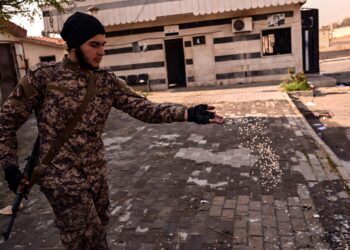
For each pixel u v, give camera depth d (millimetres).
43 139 2420
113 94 2615
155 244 3748
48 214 4734
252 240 3658
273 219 4059
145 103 2639
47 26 17516
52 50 17750
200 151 6977
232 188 5039
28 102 2381
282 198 4586
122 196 5086
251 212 4270
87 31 2326
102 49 2424
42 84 2369
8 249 3902
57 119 2391
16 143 2430
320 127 8875
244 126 8672
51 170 2404
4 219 4691
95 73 2488
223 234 3820
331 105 11203
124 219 4367
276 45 17000
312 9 16719
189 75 17750
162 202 4770
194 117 2459
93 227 2539
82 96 2408
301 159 6020
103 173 2629
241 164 6012
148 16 17000
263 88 14977
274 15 16484
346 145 7301
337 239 3574
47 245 3938
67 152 2412
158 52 17781
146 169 6188
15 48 14664
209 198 4766
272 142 7152
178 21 17266
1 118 2367
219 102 12461
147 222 4238
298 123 8570
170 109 2533
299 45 16641
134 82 18094
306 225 3881
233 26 16750
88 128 2459
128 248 3707
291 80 14359
